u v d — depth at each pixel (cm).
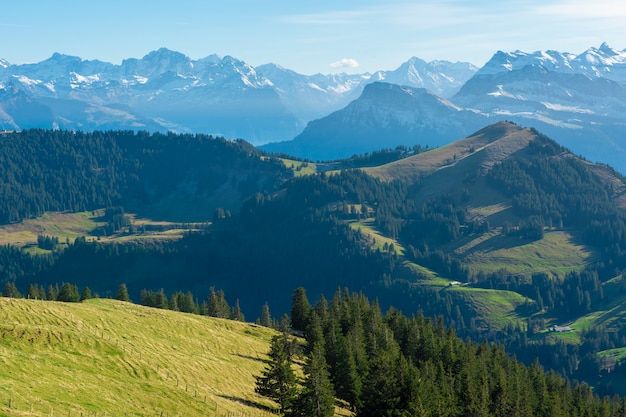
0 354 9375
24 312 11600
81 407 8725
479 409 11306
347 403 13288
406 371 11031
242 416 10606
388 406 10638
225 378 12212
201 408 10344
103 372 10181
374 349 14588
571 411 15338
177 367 11625
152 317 14700
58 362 9881
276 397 11681
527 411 12925
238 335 15888
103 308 14388
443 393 12075
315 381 10512
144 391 10125
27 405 8169
